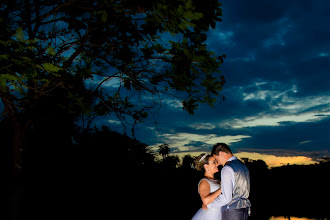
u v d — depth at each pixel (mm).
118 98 4098
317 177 43781
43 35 3469
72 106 3623
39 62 1951
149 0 2180
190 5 1902
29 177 8594
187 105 3178
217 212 3232
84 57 3580
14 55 1822
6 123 9305
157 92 3424
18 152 4160
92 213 10773
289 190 40812
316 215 18812
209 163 3404
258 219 17312
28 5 3426
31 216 5387
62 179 10320
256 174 46562
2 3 2975
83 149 11234
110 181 13945
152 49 3008
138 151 8164
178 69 2512
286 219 17141
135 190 17688
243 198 3057
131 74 3340
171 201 22734
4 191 4586
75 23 3705
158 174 28219
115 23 3068
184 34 2645
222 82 2773
